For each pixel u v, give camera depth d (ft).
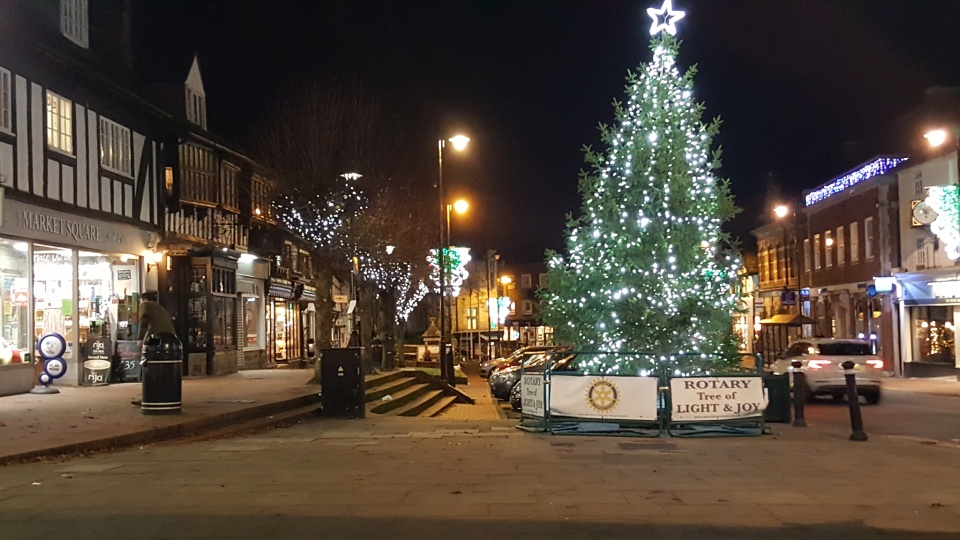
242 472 30.63
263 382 70.38
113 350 65.36
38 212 55.88
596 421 41.86
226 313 85.61
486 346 206.28
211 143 83.97
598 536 21.48
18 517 23.49
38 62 55.88
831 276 128.47
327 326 71.97
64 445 34.50
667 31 47.11
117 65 71.36
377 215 82.89
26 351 56.39
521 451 36.29
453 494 26.63
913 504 25.32
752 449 36.94
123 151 68.23
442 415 69.00
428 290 144.97
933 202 90.74
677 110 46.44
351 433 44.34
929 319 99.40
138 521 23.03
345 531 21.97
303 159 75.72
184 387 64.59
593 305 46.68
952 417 57.67
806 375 67.62
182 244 77.05
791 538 21.43
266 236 100.83
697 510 24.41
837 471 31.09
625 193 46.44
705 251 46.65
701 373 42.86
